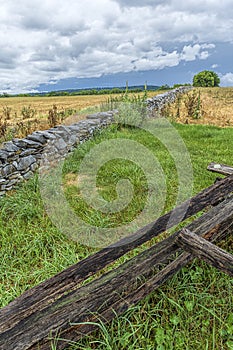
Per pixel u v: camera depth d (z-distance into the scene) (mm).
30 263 2389
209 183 3863
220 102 15781
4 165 3836
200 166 4562
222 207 1959
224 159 4992
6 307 1486
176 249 1727
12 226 2912
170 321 1705
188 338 1612
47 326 1371
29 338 1319
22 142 4199
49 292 1566
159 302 1772
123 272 1614
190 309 1759
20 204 3326
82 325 1436
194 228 1773
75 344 1465
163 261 1688
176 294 1852
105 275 1630
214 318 1701
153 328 1675
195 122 9789
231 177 2279
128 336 1556
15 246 2621
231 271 1459
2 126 6051
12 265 2361
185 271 2012
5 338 1320
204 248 1551
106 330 1497
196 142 6203
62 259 2336
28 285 2090
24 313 1455
